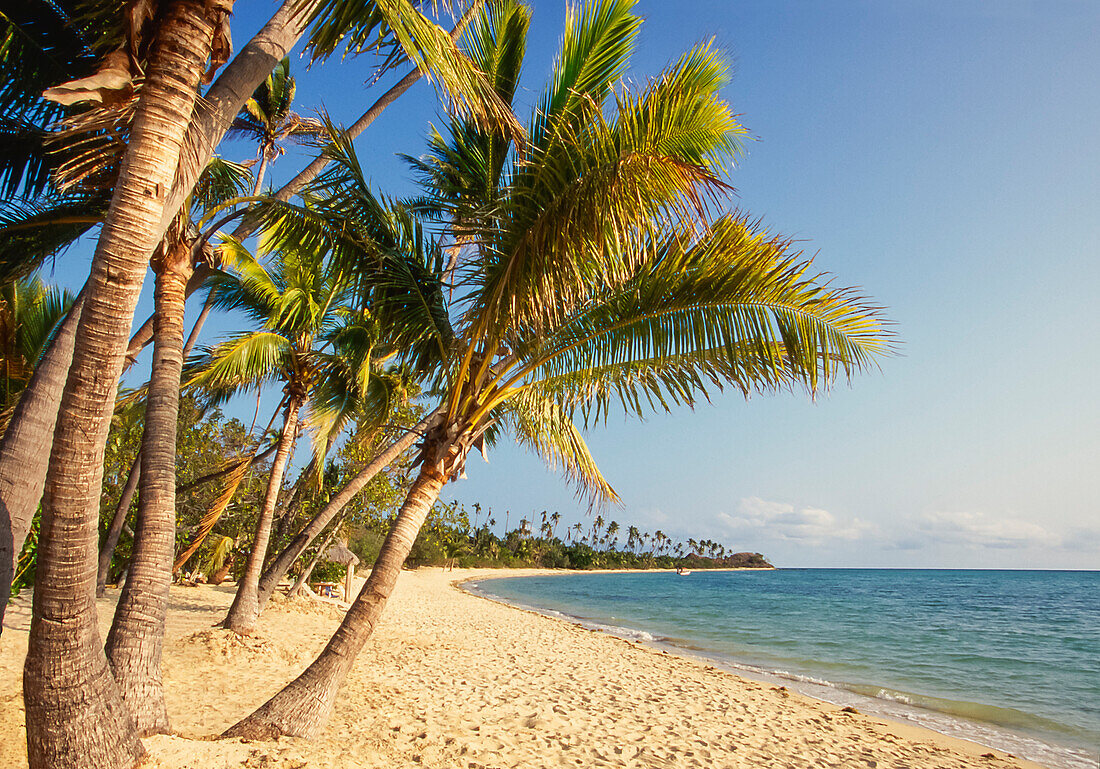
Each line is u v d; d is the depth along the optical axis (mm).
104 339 2961
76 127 3266
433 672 10188
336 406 12133
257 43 4215
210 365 9484
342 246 5297
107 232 2947
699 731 8102
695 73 4516
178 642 8750
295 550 10938
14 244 5891
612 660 13719
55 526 2963
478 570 84188
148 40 3254
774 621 30328
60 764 2949
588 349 5336
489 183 5707
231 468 11789
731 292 4723
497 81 5867
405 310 5461
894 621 32031
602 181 3988
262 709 4617
